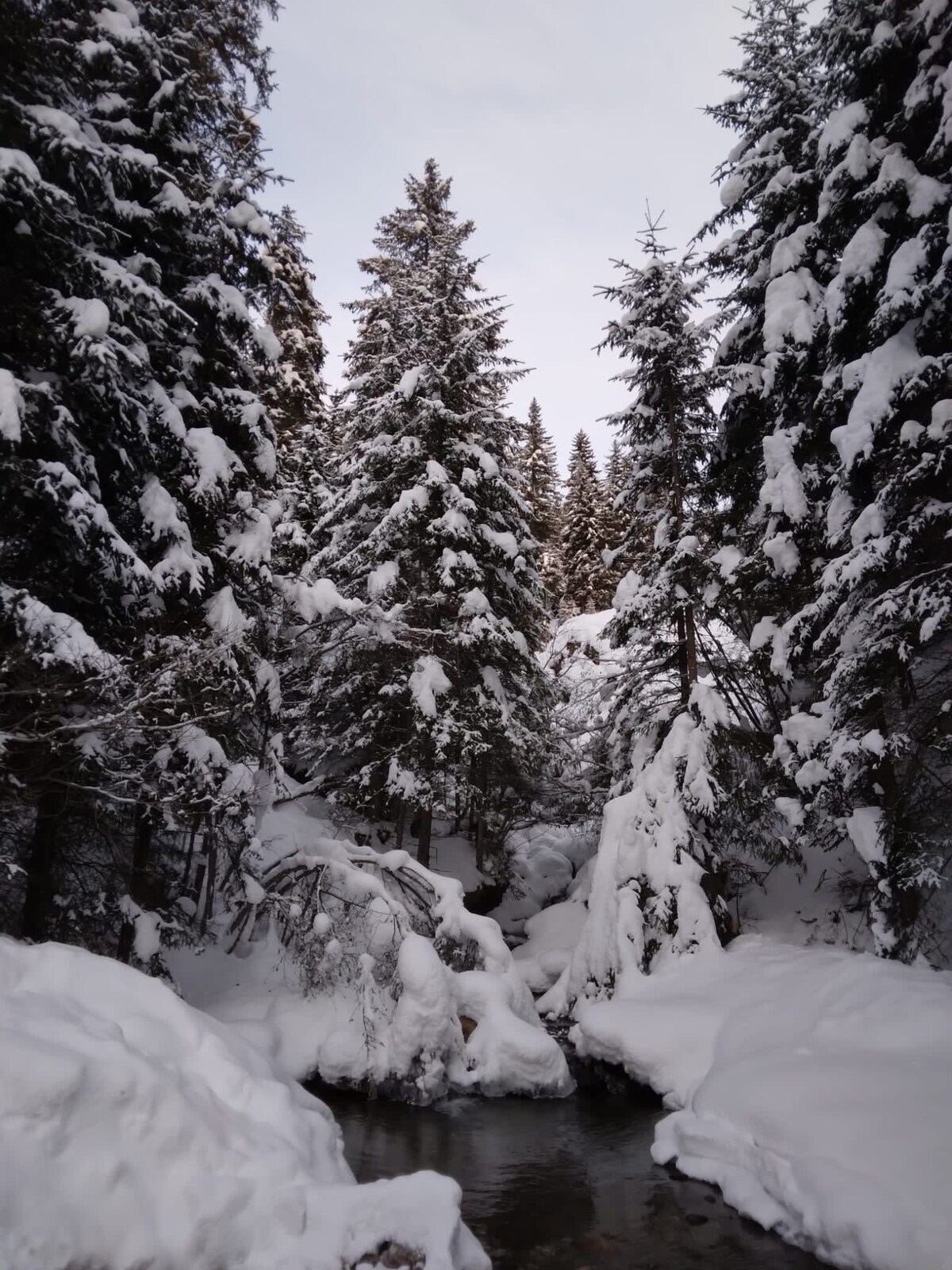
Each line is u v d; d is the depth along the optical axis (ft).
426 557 64.80
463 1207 27.02
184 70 41.81
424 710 57.41
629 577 58.85
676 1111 35.55
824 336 48.14
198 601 39.81
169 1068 18.19
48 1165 14.17
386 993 42.29
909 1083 25.89
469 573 61.26
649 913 49.70
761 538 51.67
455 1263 17.28
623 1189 28.55
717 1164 28.68
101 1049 16.55
